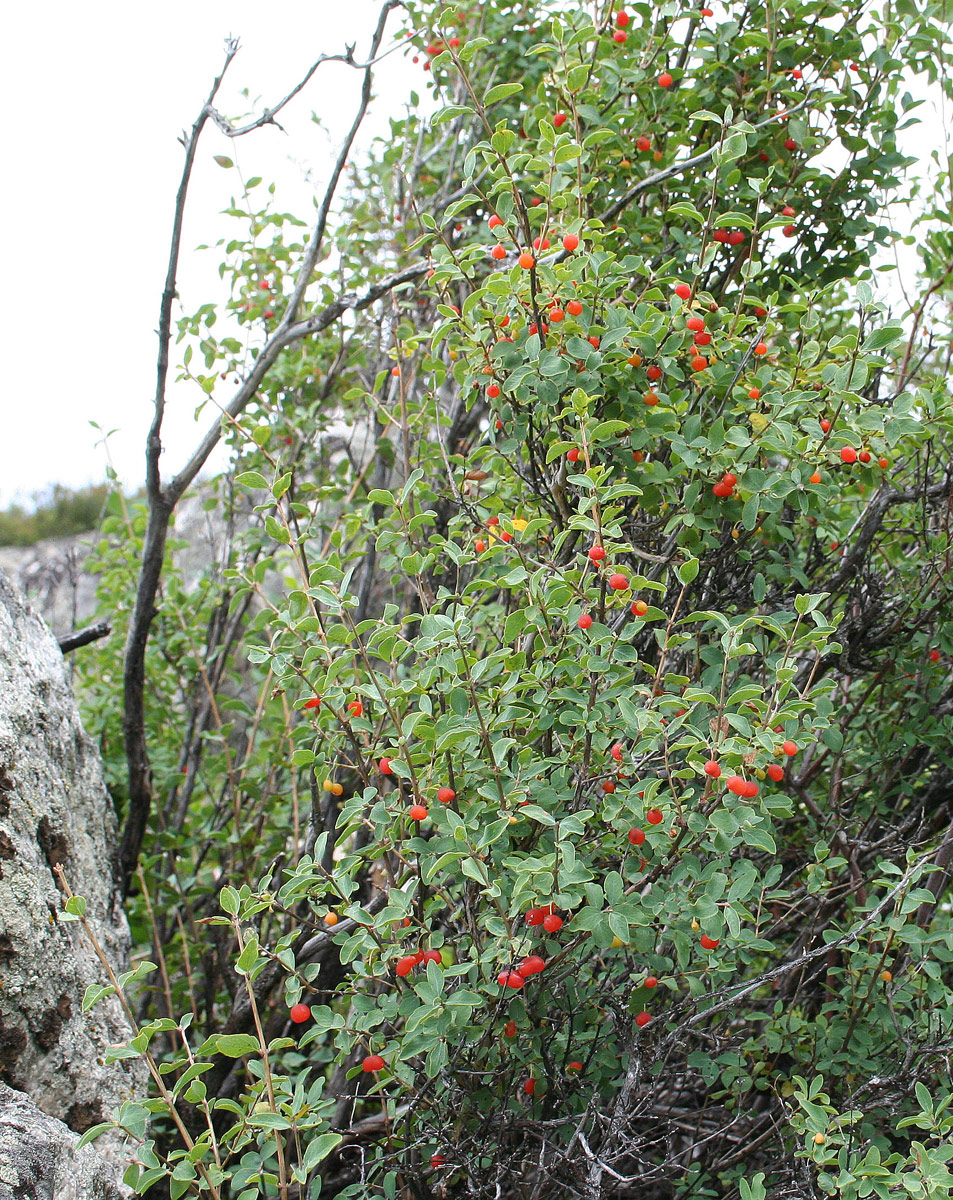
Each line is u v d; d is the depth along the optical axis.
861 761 3.14
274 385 3.93
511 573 2.08
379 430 3.93
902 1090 2.25
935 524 3.12
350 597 2.08
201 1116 2.82
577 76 2.31
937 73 3.07
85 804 2.83
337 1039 1.97
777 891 2.33
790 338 2.97
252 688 4.36
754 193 2.65
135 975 1.74
